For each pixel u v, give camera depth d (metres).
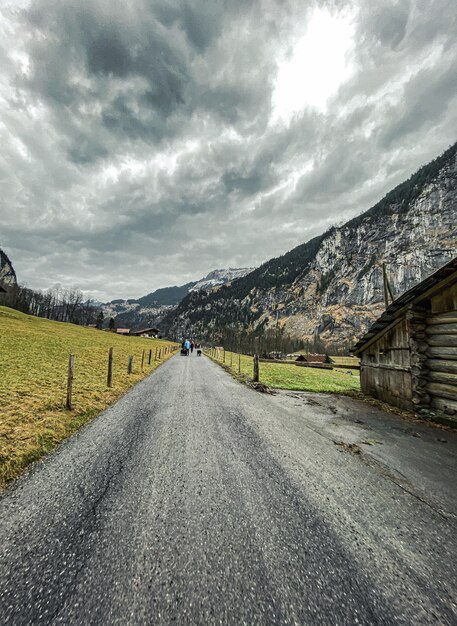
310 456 4.71
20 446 4.47
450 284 7.43
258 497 3.37
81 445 4.89
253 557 2.37
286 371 20.38
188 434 5.64
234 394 10.38
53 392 8.33
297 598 1.99
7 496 3.21
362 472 4.16
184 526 2.76
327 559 2.38
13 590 1.98
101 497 3.26
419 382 8.00
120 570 2.18
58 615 1.80
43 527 2.68
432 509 3.22
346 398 10.34
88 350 25.91
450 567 2.34
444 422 7.07
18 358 15.31
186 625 1.75
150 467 4.11
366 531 2.78
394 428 6.59
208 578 2.13
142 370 16.88
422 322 8.30
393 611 1.91
